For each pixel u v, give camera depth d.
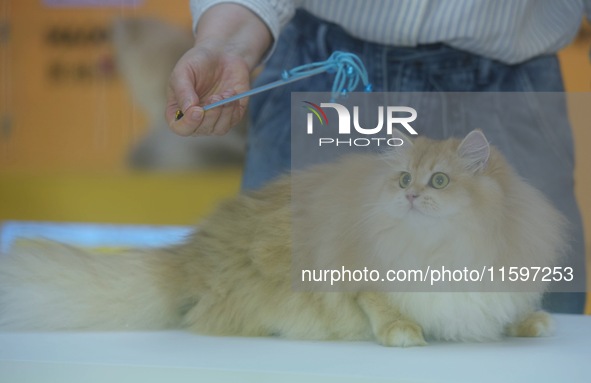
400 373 0.97
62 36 3.95
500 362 1.05
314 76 1.74
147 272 1.36
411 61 1.72
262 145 1.78
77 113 3.96
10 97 3.99
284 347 1.17
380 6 1.68
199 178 3.68
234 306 1.29
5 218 3.80
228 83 1.41
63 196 3.81
